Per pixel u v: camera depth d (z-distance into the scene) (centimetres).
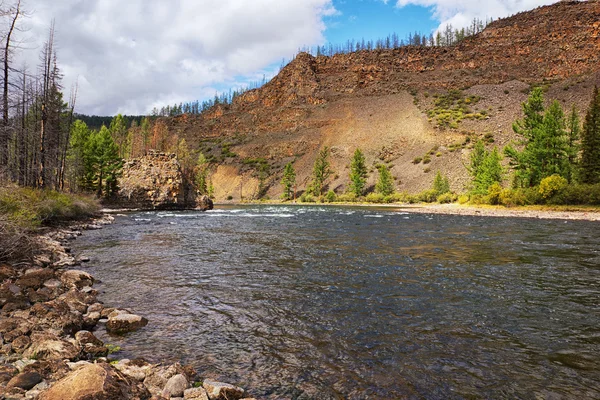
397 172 11262
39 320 705
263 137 17650
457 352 665
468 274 1301
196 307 923
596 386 544
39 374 484
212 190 13575
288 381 553
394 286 1137
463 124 12888
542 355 653
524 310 907
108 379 436
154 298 1000
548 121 5341
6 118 2112
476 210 5206
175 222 3678
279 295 1034
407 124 14212
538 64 17738
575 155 5441
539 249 1881
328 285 1146
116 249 1853
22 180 3222
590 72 15538
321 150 13962
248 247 1953
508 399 507
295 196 12581
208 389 491
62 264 1312
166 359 623
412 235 2519
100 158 6006
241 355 646
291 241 2209
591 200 4459
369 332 760
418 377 570
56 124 4528
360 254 1731
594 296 1027
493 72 18162
